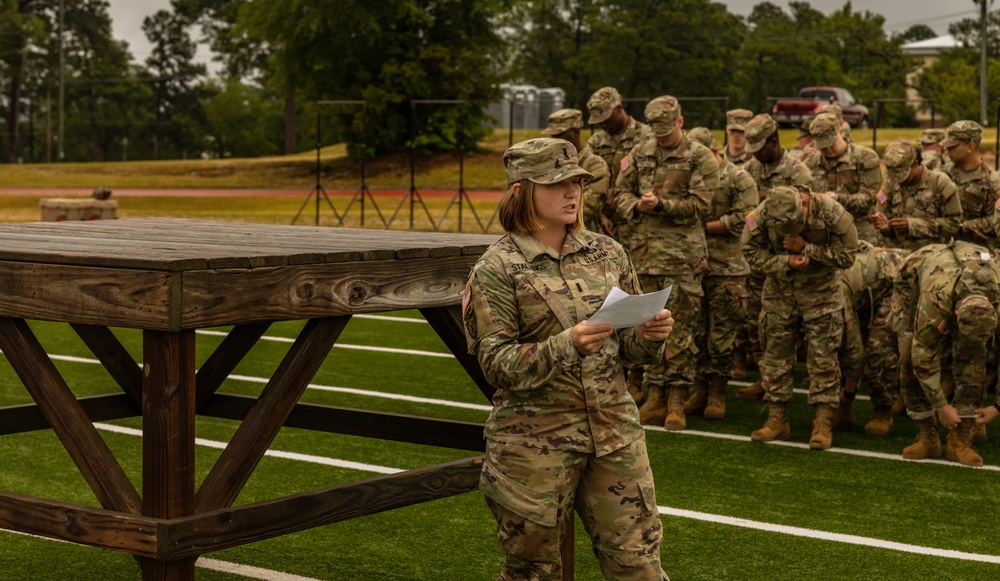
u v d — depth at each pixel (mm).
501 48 50031
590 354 3316
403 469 7070
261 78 75562
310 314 3908
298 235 5094
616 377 3580
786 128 43781
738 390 9766
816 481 6832
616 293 3188
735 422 8531
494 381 3463
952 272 6875
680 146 8188
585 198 8695
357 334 12594
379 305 4176
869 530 5863
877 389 8102
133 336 12250
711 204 8453
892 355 8055
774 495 6512
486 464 3615
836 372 7621
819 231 7422
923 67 89625
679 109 8203
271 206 33625
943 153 11531
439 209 30938
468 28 48594
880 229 8766
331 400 9039
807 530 5855
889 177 9312
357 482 4137
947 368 7961
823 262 7398
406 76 45406
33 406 5723
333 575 5133
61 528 3768
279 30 48031
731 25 80938
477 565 5277
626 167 8461
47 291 3777
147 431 3598
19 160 108750
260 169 46719
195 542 3604
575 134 8719
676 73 71750
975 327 6754
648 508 3576
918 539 5723
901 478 6918
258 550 5484
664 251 8203
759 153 8781
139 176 45844
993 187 8484
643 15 74312
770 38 86000
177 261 3477
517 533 3529
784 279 7598
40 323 13227
